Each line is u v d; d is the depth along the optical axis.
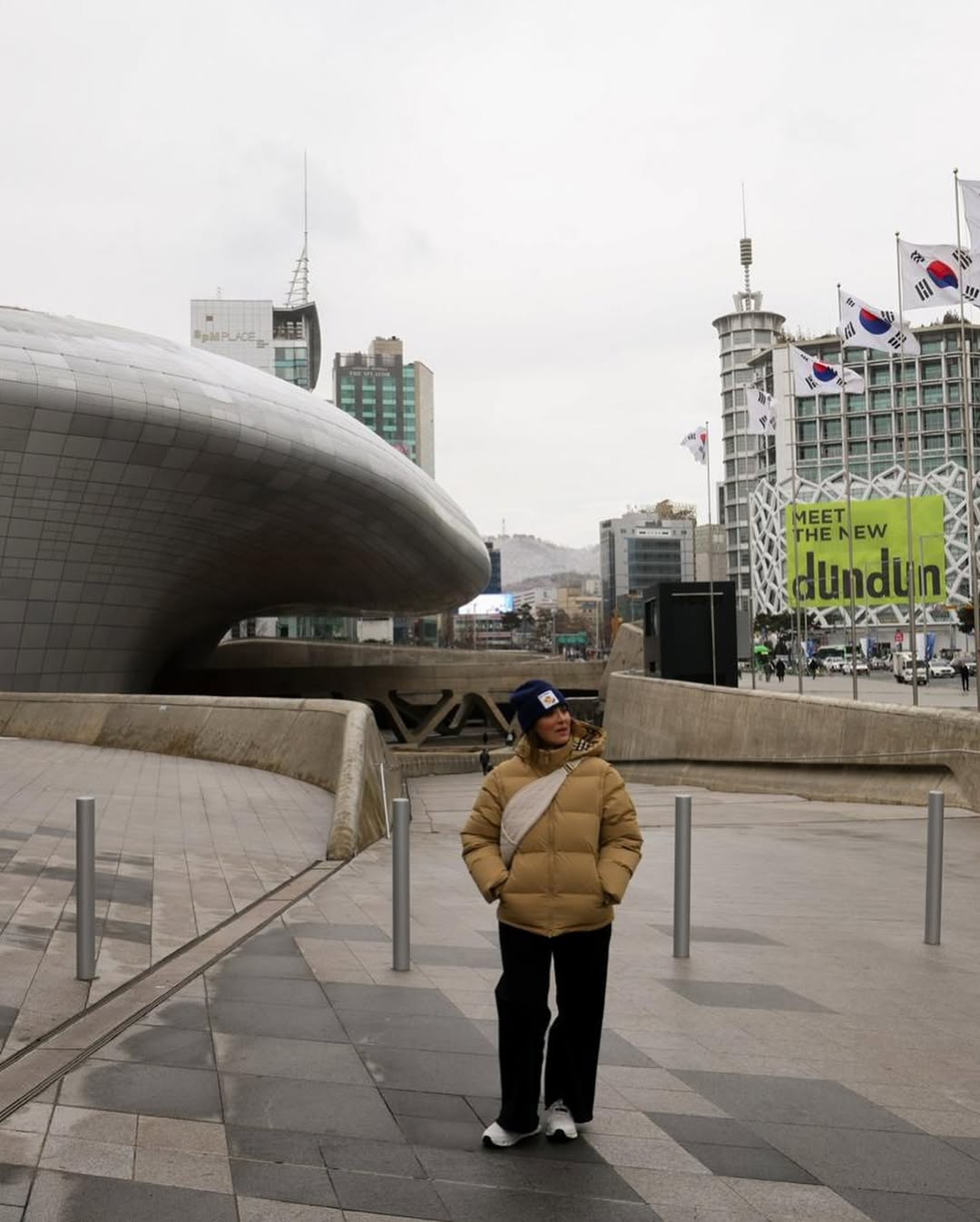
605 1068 4.61
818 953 6.81
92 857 6.05
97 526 36.56
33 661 38.09
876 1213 3.29
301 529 42.97
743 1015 5.41
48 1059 4.69
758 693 22.73
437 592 61.38
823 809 16.73
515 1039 3.79
